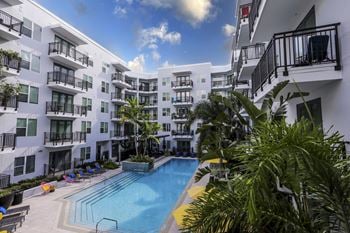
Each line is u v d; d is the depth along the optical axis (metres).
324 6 4.84
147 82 36.50
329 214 2.24
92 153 22.55
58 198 12.19
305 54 4.93
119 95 27.23
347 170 2.06
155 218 10.14
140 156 22.12
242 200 2.54
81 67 19.84
